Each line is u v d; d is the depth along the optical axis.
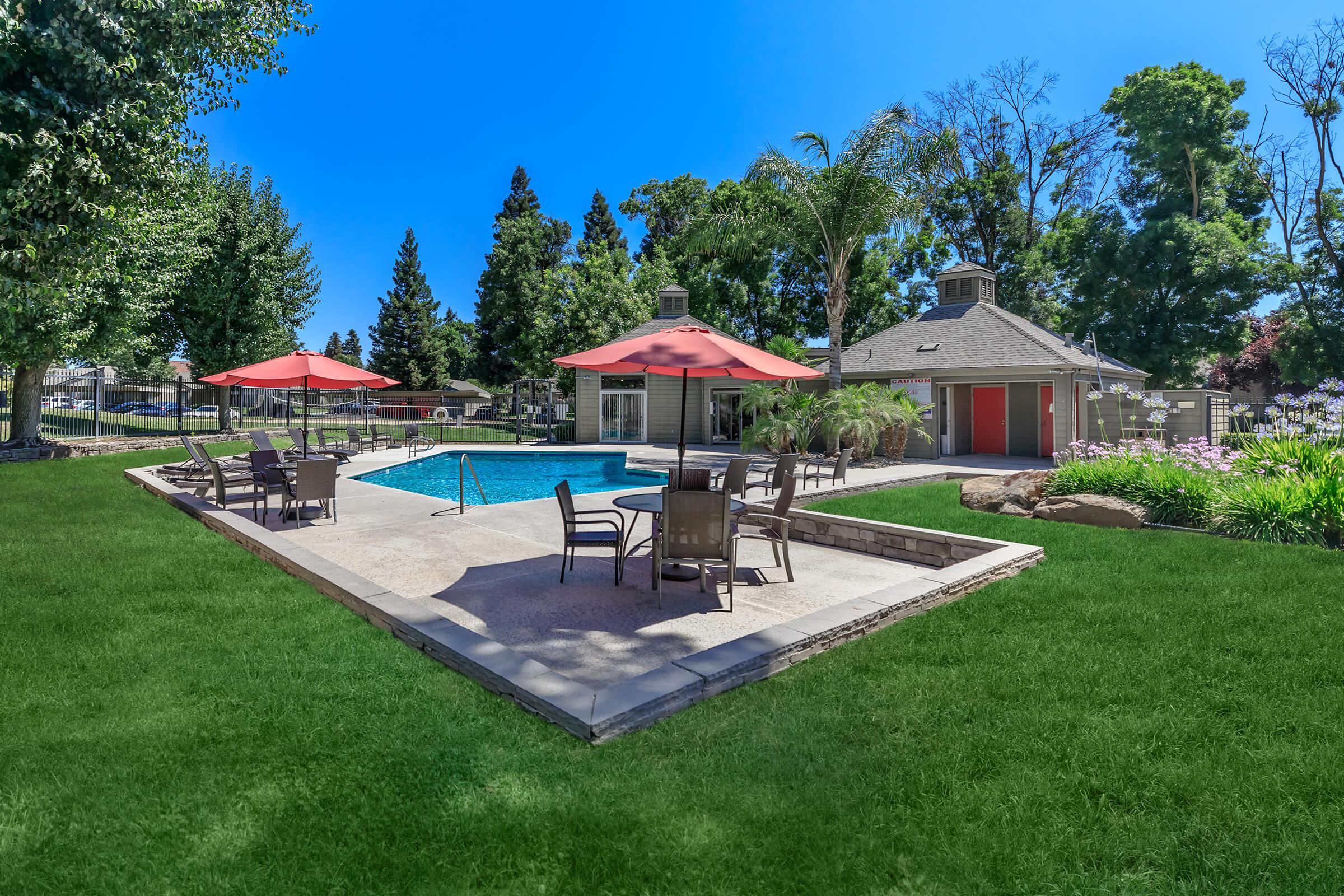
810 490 12.05
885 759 3.13
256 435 15.23
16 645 4.39
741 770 3.03
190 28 8.87
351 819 2.65
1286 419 9.66
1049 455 20.98
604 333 33.94
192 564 6.45
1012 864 2.43
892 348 23.77
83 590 5.61
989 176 36.03
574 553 7.32
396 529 9.12
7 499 10.27
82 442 17.39
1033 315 34.03
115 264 13.01
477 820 2.66
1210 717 3.49
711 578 6.79
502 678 3.76
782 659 4.25
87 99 7.98
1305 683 3.89
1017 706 3.65
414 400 63.75
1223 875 2.39
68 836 2.54
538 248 51.91
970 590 5.91
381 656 4.29
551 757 3.13
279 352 25.45
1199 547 7.02
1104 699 3.72
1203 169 30.20
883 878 2.37
